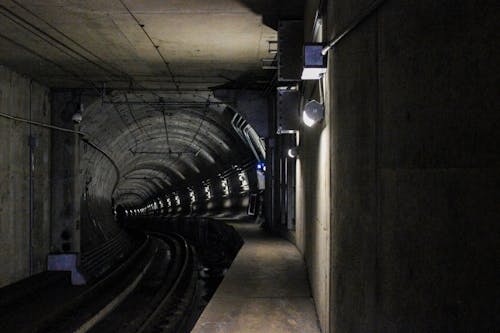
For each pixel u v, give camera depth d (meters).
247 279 8.66
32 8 7.34
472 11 1.86
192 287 13.64
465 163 1.91
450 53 2.02
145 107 19.36
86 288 11.88
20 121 11.24
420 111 2.30
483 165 1.79
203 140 26.72
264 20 8.04
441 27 2.10
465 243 1.90
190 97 17.66
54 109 13.41
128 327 9.21
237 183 27.22
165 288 13.41
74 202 13.20
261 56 10.57
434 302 2.13
